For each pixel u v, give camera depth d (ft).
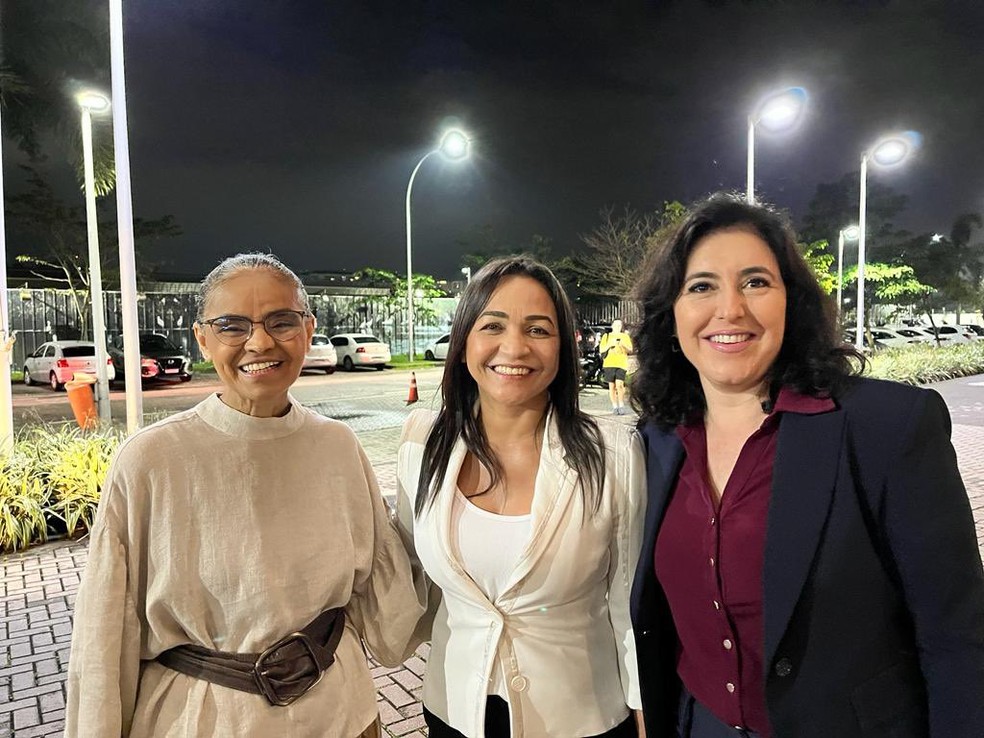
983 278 115.34
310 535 5.61
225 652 5.30
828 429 4.78
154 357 64.39
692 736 5.41
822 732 4.57
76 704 4.98
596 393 50.96
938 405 4.67
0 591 15.74
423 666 12.13
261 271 5.59
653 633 5.60
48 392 59.62
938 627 4.42
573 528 5.72
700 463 5.42
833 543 4.57
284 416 5.74
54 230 74.54
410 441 6.75
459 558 5.88
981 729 4.25
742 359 5.13
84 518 19.58
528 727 5.61
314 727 5.43
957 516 4.45
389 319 102.32
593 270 87.45
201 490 5.31
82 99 36.60
